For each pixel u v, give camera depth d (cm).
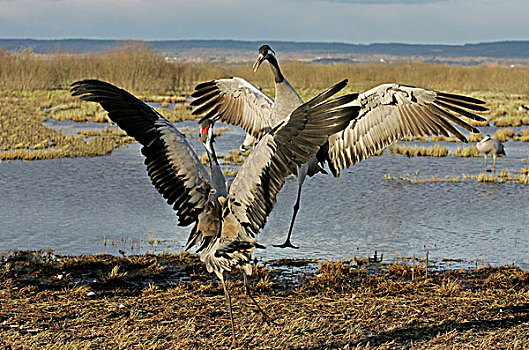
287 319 744
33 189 1667
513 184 1797
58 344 653
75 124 3338
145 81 6488
